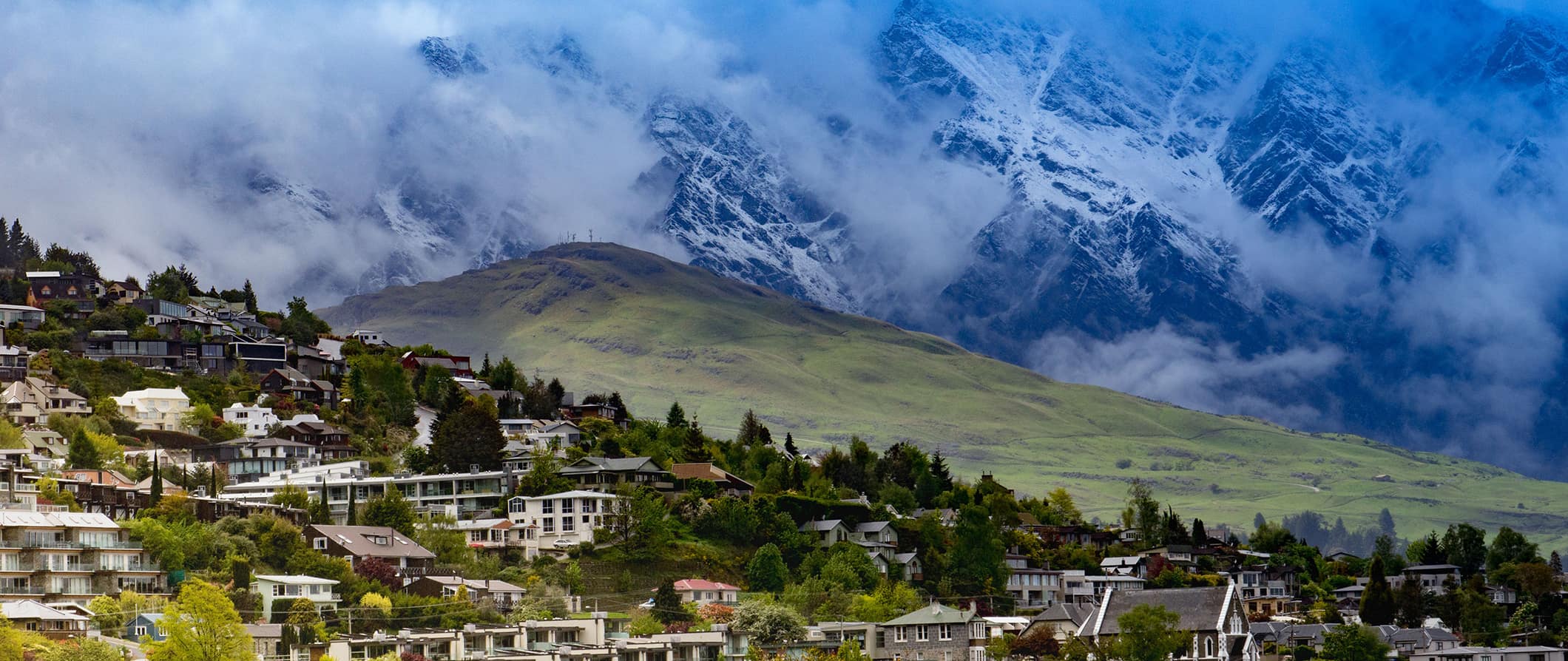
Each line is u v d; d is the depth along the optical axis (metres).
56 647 192.38
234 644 197.12
